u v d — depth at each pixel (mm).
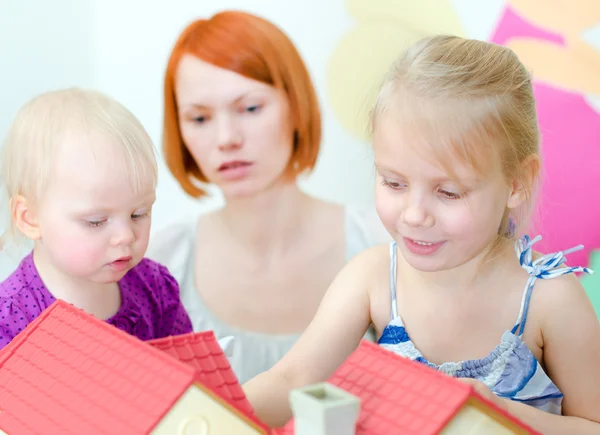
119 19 1504
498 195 876
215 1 1482
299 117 1513
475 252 893
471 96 854
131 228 965
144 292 1166
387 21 1507
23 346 749
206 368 685
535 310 987
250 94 1491
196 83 1494
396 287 1055
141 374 629
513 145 886
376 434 605
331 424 547
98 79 1523
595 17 1528
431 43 931
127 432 587
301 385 971
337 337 1027
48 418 651
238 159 1509
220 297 1538
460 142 831
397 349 1018
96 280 968
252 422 629
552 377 1012
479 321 1001
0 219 1228
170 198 1541
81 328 720
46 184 943
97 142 938
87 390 651
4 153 1013
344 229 1540
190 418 603
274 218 1529
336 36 1502
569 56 1542
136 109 1526
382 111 877
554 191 1544
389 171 863
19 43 1493
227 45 1479
